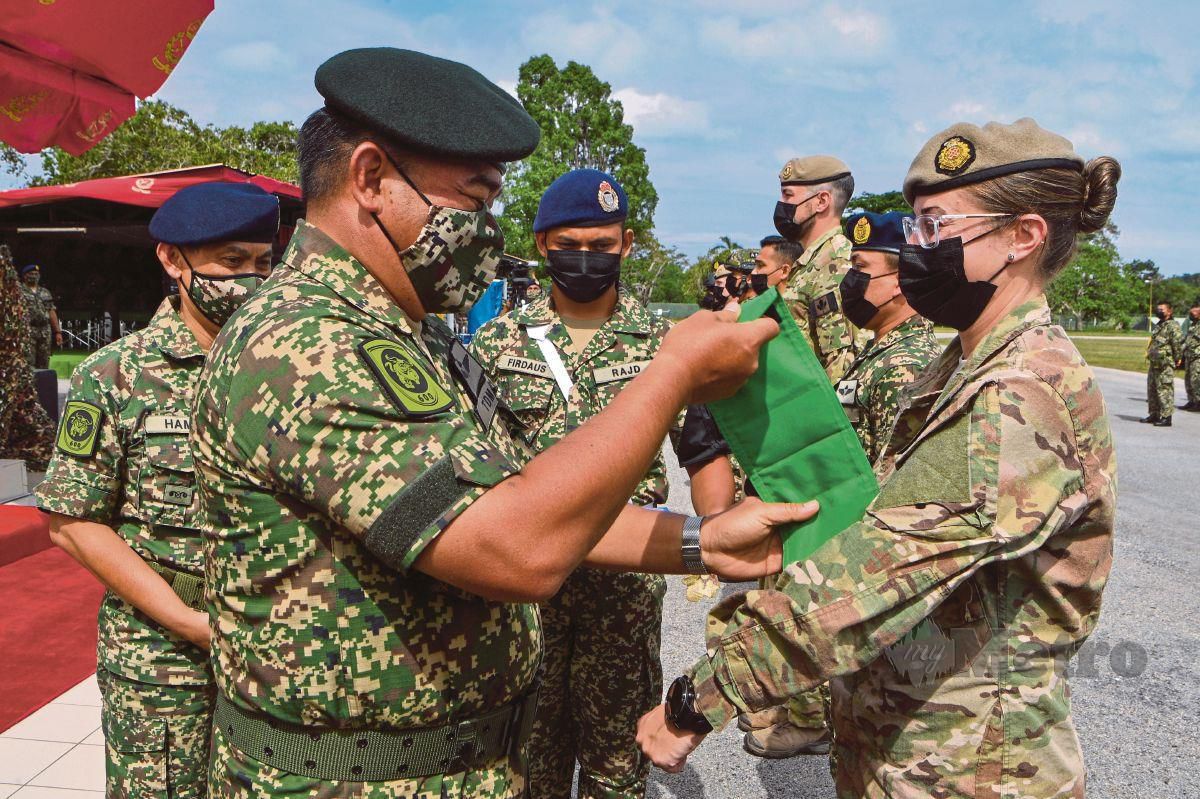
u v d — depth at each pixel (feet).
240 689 4.03
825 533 4.56
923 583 4.06
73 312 75.41
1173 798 9.91
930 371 5.59
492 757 4.33
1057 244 4.78
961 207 4.81
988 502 4.02
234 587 3.92
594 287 8.77
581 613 8.20
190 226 7.07
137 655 6.82
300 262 4.17
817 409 4.50
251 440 3.63
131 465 6.93
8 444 21.93
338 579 3.77
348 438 3.44
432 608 3.94
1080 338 191.52
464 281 4.37
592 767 8.50
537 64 150.61
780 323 4.51
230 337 3.89
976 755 4.45
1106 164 4.63
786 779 10.62
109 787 7.15
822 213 15.65
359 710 3.86
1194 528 22.44
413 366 3.75
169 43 11.32
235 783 4.09
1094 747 11.10
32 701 11.79
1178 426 44.57
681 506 23.94
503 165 4.33
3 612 14.84
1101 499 4.38
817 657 4.22
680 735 4.75
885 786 4.72
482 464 3.51
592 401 8.83
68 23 10.44
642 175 160.45
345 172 4.09
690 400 4.20
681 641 14.60
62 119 12.69
